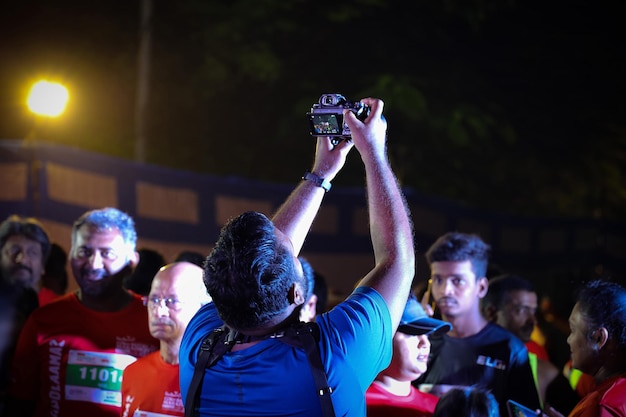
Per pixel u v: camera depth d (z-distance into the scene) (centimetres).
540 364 514
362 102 270
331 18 1477
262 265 245
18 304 445
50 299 587
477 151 1551
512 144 1617
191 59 1531
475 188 1581
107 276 444
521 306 556
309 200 286
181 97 1534
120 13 1612
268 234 250
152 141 1540
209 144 1552
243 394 250
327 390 243
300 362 246
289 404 246
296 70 1535
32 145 770
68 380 438
